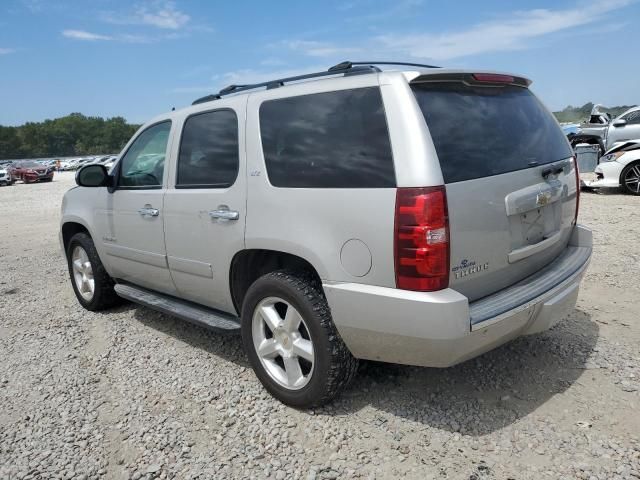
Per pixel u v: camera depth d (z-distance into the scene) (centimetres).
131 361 410
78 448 298
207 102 381
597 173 1141
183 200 381
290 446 289
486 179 276
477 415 306
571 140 1805
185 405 338
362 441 289
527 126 326
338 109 292
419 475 259
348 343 294
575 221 372
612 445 272
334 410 319
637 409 302
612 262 582
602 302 468
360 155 278
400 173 260
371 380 350
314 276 321
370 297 270
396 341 271
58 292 621
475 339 264
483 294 285
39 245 959
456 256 261
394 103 269
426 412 312
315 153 298
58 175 4847
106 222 474
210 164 366
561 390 327
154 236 416
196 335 457
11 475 277
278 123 322
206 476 269
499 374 351
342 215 279
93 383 376
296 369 321
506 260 293
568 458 265
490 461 266
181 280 404
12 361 421
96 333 475
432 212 252
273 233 313
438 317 253
